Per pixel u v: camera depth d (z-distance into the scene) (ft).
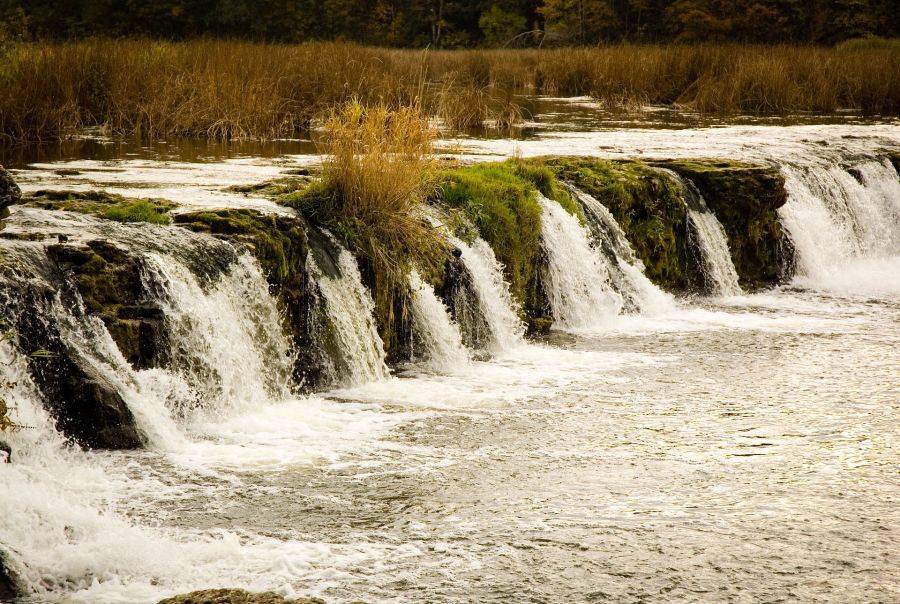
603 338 49.52
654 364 44.47
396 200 44.39
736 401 39.04
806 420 36.78
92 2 213.25
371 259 42.68
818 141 81.35
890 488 30.27
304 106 86.94
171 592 22.76
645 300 55.93
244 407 35.63
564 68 136.67
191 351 34.12
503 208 49.60
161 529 25.76
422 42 244.22
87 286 32.22
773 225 65.72
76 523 25.32
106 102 79.97
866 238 75.56
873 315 56.29
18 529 24.58
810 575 24.67
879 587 24.16
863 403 38.99
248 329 36.73
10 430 28.12
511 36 238.48
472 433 34.45
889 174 80.07
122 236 35.19
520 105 113.60
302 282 39.75
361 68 94.48
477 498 28.76
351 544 25.53
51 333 30.55
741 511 28.35
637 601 23.25
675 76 124.47
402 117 47.52
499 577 24.09
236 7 225.97
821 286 65.67
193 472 29.63
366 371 40.52
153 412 31.81
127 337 32.53
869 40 190.49
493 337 46.57
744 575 24.59
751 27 217.15
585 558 25.21
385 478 29.96
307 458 31.35
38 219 36.22
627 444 33.81
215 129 77.25
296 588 23.21
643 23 233.55
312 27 233.76
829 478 31.04
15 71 76.43
